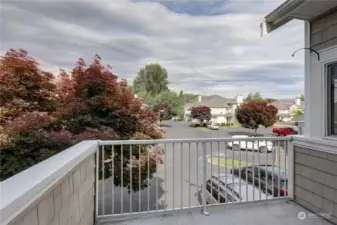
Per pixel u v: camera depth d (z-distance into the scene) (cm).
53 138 401
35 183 100
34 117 420
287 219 251
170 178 841
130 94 537
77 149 191
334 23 250
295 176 302
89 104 479
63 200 141
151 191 707
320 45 270
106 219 245
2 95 468
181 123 3812
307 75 292
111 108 489
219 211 265
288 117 3456
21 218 88
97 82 480
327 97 264
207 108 3344
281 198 300
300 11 258
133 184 484
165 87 4066
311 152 279
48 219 117
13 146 383
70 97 507
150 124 542
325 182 259
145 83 4019
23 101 479
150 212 256
